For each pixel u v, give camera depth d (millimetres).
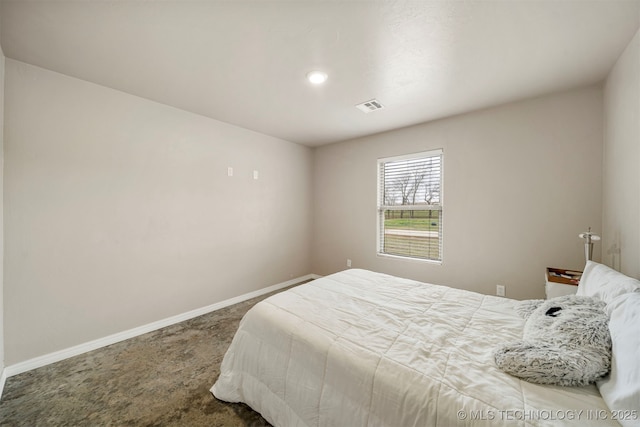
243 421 1452
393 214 3527
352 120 3049
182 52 1751
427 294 1893
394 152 3410
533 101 2445
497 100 2479
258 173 3553
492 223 2691
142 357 2080
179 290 2760
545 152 2400
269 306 1651
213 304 3064
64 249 2055
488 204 2711
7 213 1815
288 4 1330
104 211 2252
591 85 2184
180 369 1927
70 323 2086
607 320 1055
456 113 2822
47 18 1419
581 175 2244
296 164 4117
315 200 4391
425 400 918
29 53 1759
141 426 1421
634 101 1560
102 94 2225
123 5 1332
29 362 1896
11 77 1813
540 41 1615
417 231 3299
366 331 1345
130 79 2113
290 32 1545
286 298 1791
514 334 1302
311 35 1571
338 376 1145
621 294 1127
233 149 3240
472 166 2799
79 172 2119
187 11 1375
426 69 1941
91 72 2008
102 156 2232
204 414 1502
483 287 2760
